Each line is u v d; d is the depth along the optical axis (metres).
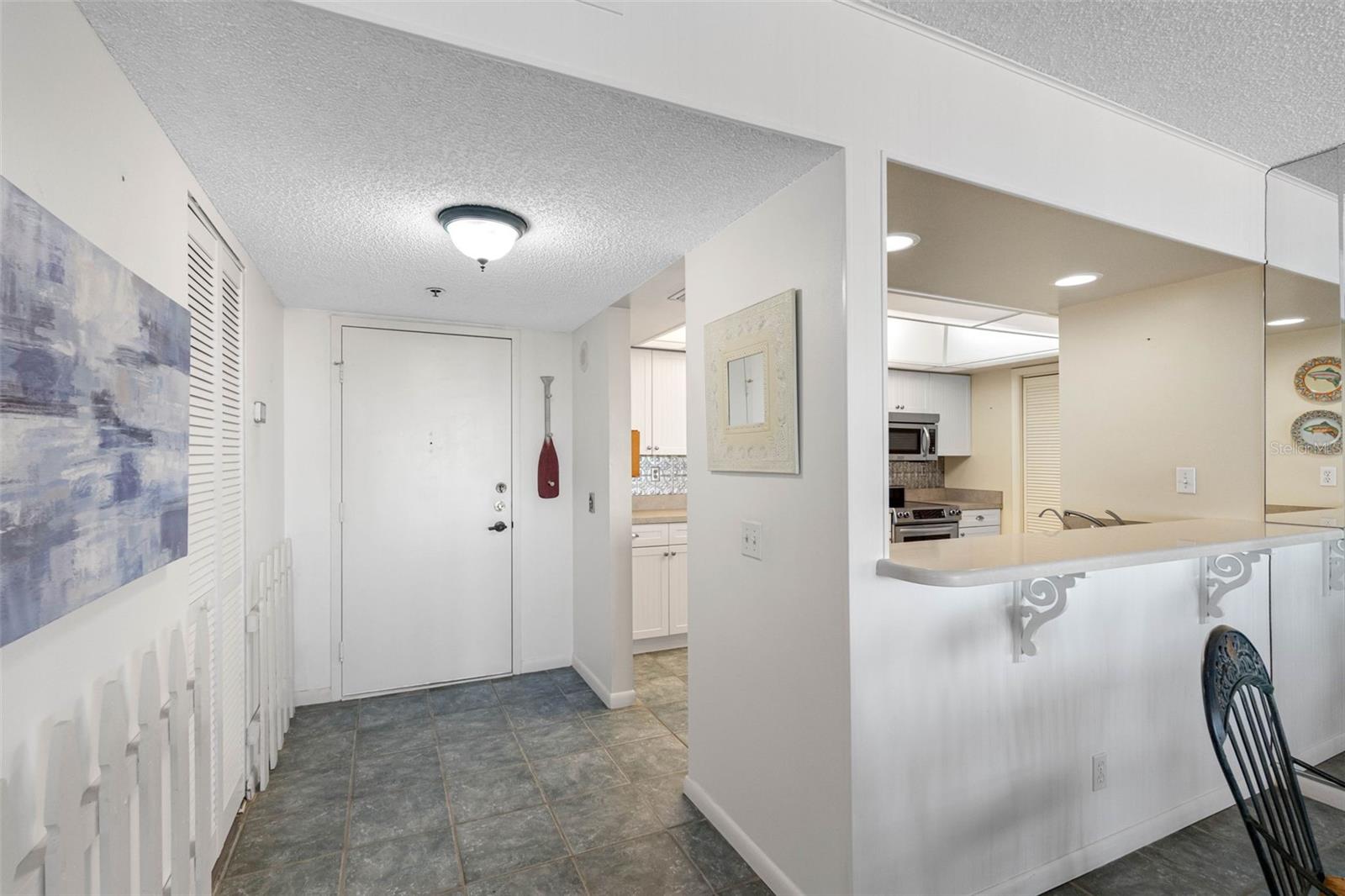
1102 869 1.93
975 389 5.65
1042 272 2.59
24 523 0.87
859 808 1.55
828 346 1.63
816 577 1.66
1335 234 2.28
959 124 1.73
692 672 2.31
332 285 2.82
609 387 3.28
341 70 1.26
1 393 0.82
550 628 3.81
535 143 1.56
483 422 3.65
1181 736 2.14
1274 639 2.39
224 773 2.00
